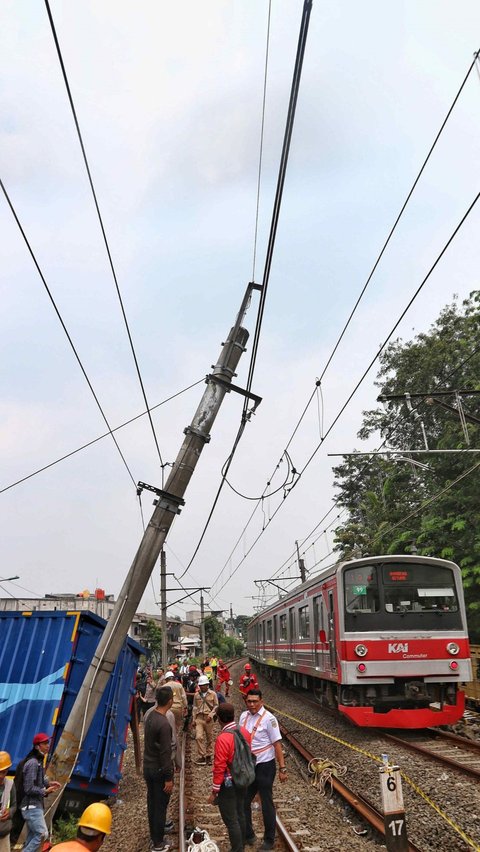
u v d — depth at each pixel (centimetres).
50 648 903
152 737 673
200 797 915
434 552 2205
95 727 926
